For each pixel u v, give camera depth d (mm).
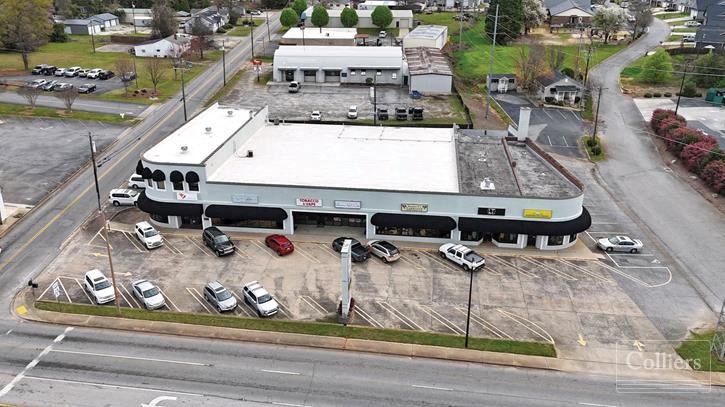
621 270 55000
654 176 78125
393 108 104625
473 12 192375
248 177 61812
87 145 84688
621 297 50625
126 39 155250
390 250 55562
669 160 83625
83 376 40125
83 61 133250
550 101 110125
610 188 74250
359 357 42531
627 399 38594
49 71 122250
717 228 63594
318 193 58969
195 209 60500
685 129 86125
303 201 59438
